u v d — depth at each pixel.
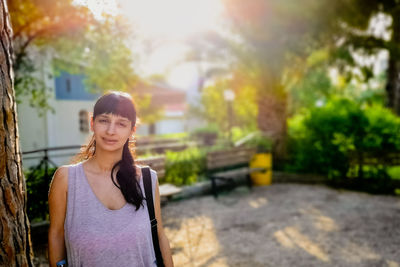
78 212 1.29
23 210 1.55
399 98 12.57
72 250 1.28
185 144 10.91
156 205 1.53
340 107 8.78
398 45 9.30
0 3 1.45
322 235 4.72
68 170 1.35
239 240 4.54
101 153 1.39
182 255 4.04
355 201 6.60
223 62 10.61
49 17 5.72
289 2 8.39
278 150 9.44
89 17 5.62
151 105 17.58
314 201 6.62
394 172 8.75
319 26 8.88
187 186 6.81
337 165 8.11
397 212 5.80
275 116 9.48
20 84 7.23
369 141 8.11
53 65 8.47
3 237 1.44
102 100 1.38
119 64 6.51
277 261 3.88
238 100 14.59
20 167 1.54
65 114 12.22
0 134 1.42
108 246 1.28
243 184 8.27
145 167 1.54
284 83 9.99
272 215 5.69
